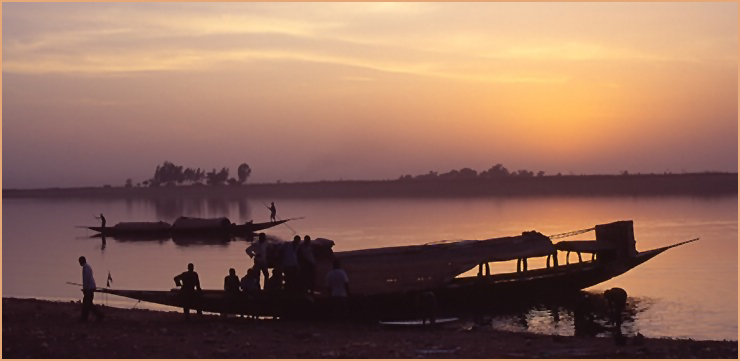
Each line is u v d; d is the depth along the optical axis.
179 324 24.06
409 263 28.62
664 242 60.50
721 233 68.06
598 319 28.11
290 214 125.25
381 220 98.75
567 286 32.19
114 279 43.62
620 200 162.38
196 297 25.27
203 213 147.88
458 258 29.61
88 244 69.12
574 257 51.53
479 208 133.75
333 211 132.75
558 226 83.06
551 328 26.88
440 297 28.78
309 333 22.34
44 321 23.88
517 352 19.45
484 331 23.78
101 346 19.56
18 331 21.45
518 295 30.72
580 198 185.62
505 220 95.12
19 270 48.47
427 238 68.38
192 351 19.11
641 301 32.66
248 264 50.69
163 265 50.72
